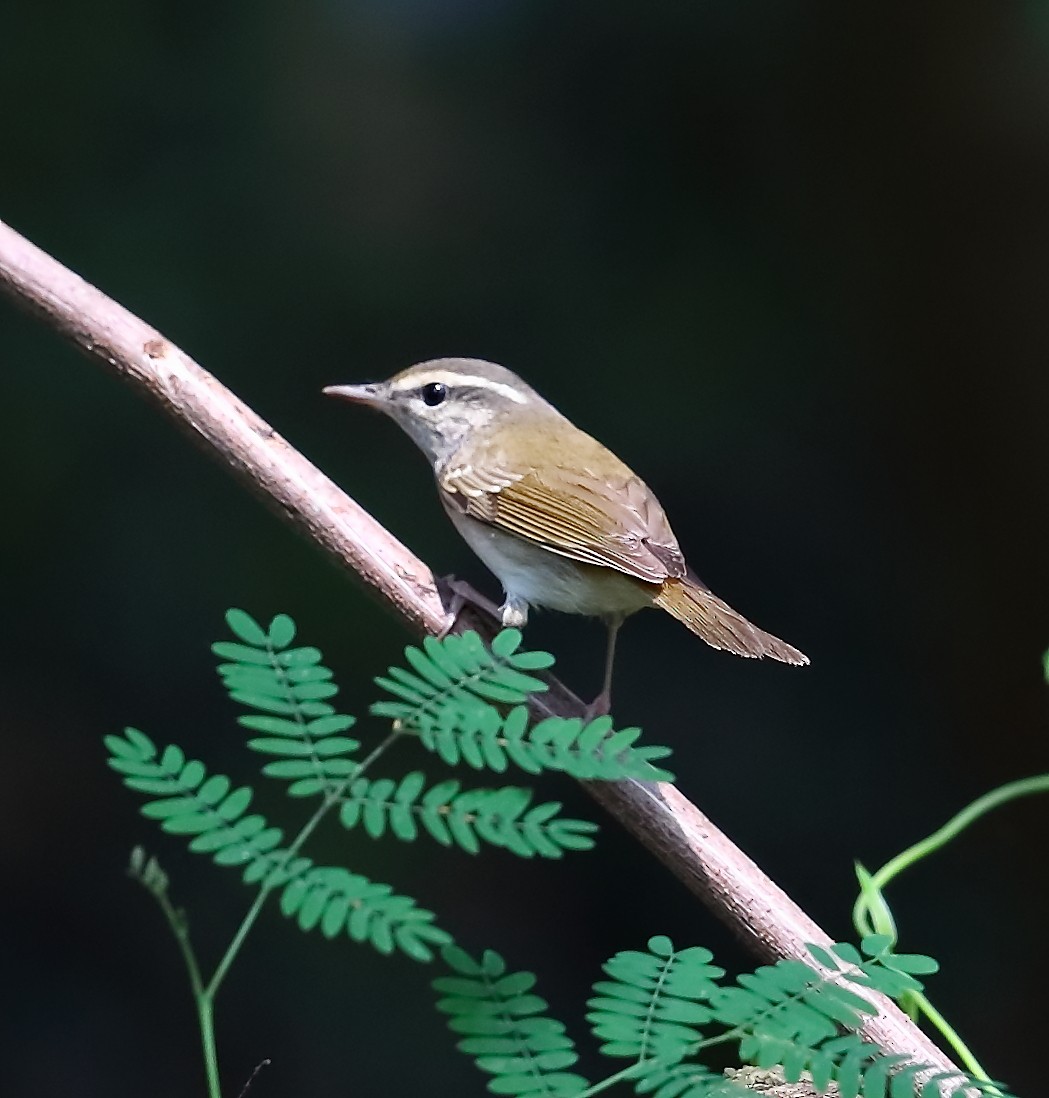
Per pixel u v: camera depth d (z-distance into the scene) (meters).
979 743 13.01
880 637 13.36
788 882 12.66
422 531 13.12
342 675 12.46
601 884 12.66
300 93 13.90
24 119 13.05
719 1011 3.30
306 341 13.37
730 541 13.55
